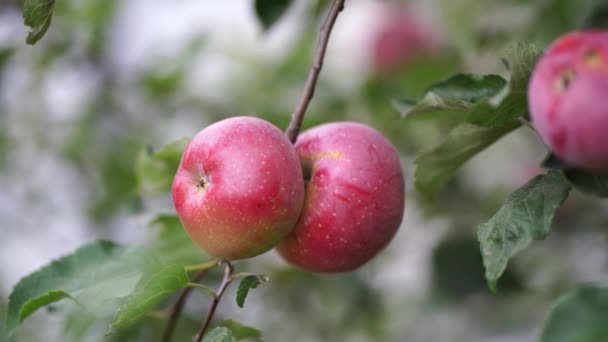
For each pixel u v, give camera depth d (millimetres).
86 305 1262
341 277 1722
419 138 1643
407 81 1680
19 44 1780
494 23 1551
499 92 1167
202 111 1922
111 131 1895
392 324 1843
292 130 1245
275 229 1205
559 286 1615
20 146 1930
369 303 1759
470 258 1632
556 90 1114
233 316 1633
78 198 1952
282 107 1734
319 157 1239
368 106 1693
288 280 1745
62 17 1842
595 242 1588
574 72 1111
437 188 1265
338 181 1230
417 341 1798
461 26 1550
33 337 1667
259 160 1197
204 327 1221
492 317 1718
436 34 1751
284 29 2000
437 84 1217
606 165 1116
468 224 1693
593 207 1581
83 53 1893
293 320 1781
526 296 1670
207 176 1204
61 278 1282
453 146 1229
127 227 1848
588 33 1122
